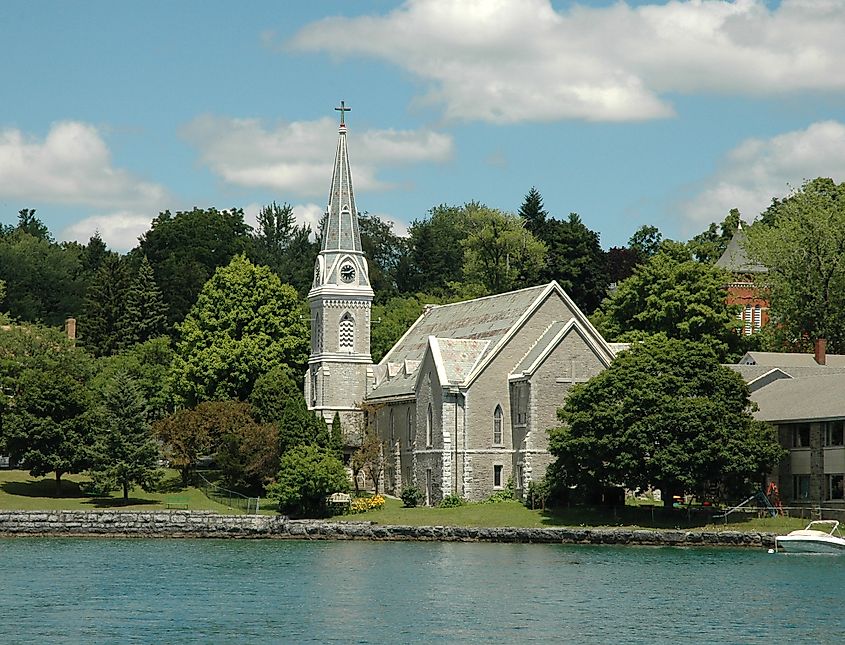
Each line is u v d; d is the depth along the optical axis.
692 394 113.31
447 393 128.12
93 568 93.06
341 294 148.50
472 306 147.00
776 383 133.62
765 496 117.50
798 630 68.12
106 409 132.25
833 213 163.50
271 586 82.75
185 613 72.19
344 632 66.69
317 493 124.44
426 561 97.19
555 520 116.38
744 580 85.94
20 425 131.62
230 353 150.00
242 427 135.75
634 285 162.50
